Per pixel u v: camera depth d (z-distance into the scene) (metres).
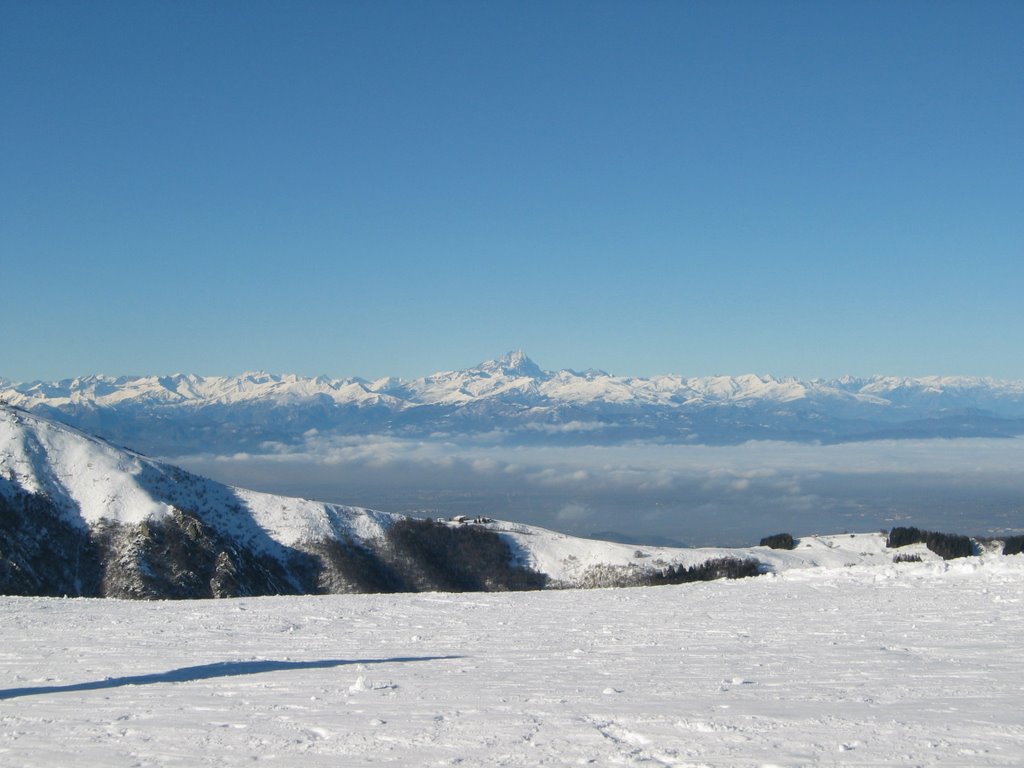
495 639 15.81
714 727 8.38
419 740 8.18
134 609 22.02
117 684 11.88
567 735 8.23
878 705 9.29
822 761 7.19
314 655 14.28
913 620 16.36
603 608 20.47
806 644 14.01
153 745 8.27
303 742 8.23
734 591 23.42
